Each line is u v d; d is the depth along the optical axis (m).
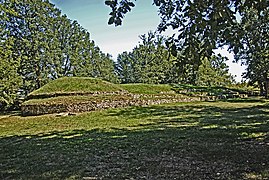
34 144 9.47
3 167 6.53
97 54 45.53
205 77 40.28
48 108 20.33
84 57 39.69
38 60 32.22
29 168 6.34
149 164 6.20
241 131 9.97
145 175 5.43
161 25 4.87
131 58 55.81
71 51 37.69
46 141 9.95
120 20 4.73
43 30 32.84
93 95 24.02
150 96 26.81
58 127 13.85
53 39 33.84
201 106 21.84
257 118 13.57
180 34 4.61
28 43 31.48
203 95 31.00
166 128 11.64
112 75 50.19
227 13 4.26
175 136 9.55
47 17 33.19
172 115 16.56
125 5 4.69
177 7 4.67
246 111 17.17
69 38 38.03
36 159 7.19
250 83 29.48
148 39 43.84
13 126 15.38
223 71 44.22
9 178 5.66
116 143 8.77
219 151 7.12
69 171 5.93
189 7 4.36
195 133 9.99
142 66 44.66
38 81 32.78
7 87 25.77
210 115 15.75
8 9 26.92
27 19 31.55
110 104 21.98
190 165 6.00
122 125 13.31
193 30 4.47
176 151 7.35
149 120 14.72
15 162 6.98
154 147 7.91
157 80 40.94
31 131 13.06
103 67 47.56
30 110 20.78
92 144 8.81
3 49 26.41
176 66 4.86
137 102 23.56
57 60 34.12
